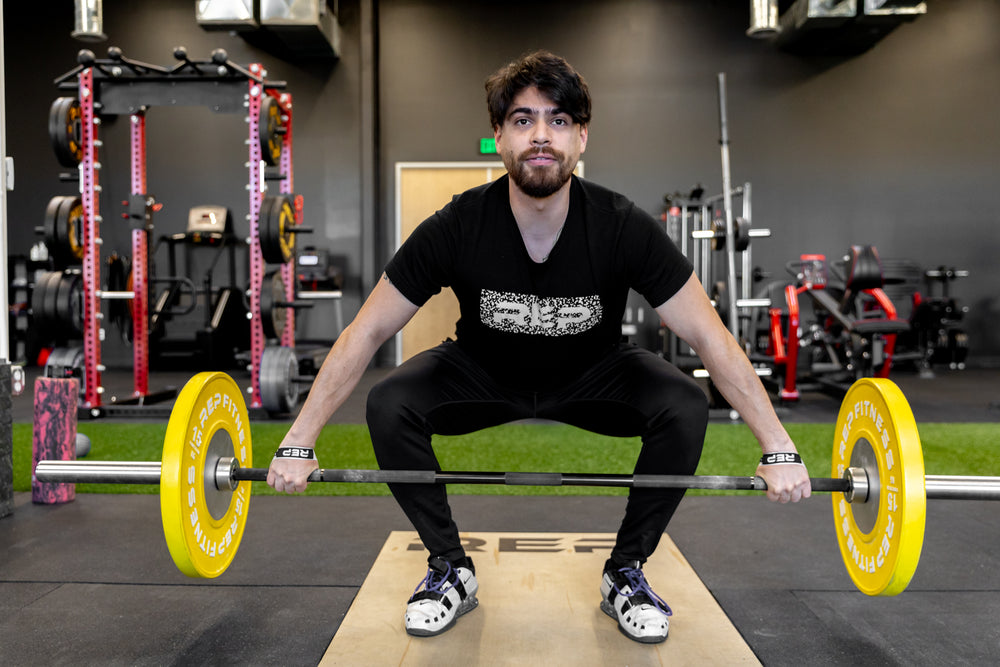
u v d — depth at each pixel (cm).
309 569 150
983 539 171
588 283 117
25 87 609
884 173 613
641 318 612
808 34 575
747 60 609
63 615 127
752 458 257
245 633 120
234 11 528
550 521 183
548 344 122
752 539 169
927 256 616
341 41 604
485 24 609
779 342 435
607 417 131
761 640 118
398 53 612
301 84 606
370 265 604
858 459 114
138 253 388
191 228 512
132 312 398
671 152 611
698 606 130
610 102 610
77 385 198
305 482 106
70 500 200
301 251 598
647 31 608
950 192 614
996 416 356
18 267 595
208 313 507
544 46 609
